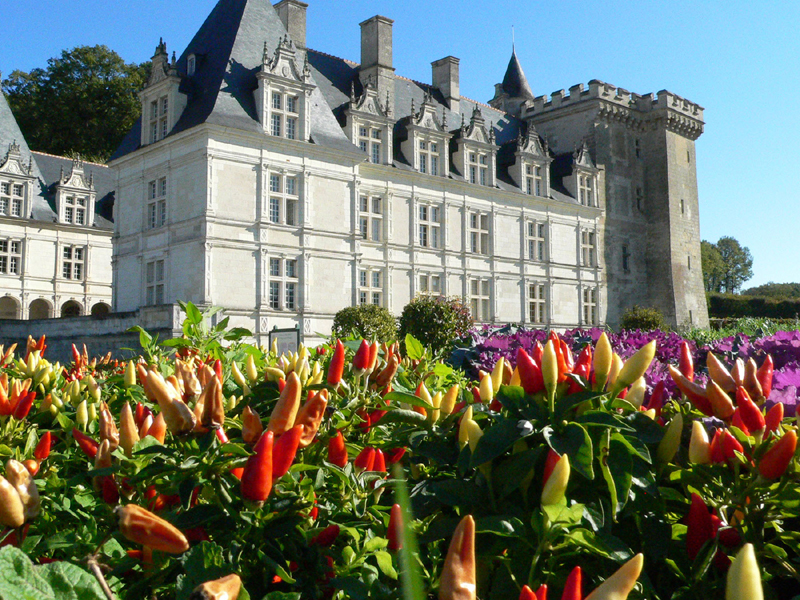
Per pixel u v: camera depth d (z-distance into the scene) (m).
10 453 2.84
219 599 1.31
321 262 36.91
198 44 40.19
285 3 43.75
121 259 38.56
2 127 54.88
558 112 58.09
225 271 33.38
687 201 60.34
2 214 52.38
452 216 44.78
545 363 2.21
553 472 1.78
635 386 2.49
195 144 33.88
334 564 2.16
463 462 2.18
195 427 2.21
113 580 2.10
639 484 2.14
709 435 2.61
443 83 51.00
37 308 56.28
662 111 58.16
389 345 4.60
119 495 2.25
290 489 2.34
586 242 53.75
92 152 73.44
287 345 28.02
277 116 36.19
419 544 2.08
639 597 1.91
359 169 40.31
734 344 7.38
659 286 57.84
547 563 2.00
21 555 1.34
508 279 47.50
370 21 45.09
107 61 74.94
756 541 2.06
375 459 2.73
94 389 3.66
